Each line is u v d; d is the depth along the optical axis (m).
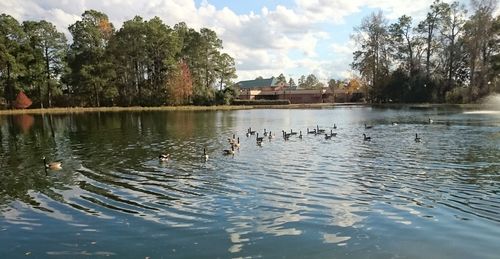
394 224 14.28
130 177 22.38
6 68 97.50
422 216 15.02
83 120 68.25
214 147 33.41
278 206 16.50
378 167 23.75
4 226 15.09
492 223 14.17
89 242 13.40
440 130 43.28
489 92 88.25
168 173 23.14
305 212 15.73
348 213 15.52
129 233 14.02
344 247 12.56
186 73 115.44
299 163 25.42
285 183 20.19
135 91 117.25
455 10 99.38
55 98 109.94
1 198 18.89
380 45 113.25
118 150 32.53
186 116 76.06
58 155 30.83
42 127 56.50
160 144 35.81
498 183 19.36
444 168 23.00
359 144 33.97
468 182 19.66
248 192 18.66
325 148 31.89
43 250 12.91
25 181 22.14
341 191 18.52
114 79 112.31
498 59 83.25
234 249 12.57
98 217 15.77
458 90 95.31
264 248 12.61
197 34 126.31
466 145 31.67
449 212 15.38
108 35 115.56
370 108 95.19
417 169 22.94
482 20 87.56
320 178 21.14
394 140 36.12
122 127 53.91
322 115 74.25
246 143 35.75
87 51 107.06
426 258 11.72
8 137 44.69
